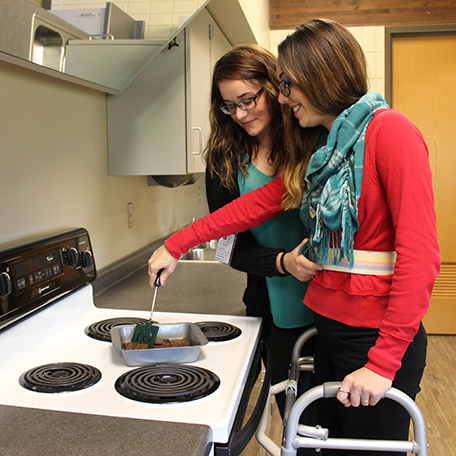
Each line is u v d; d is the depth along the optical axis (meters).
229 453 0.75
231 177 1.32
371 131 0.86
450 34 3.40
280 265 1.18
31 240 1.18
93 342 1.16
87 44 1.16
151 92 1.82
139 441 0.70
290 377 1.18
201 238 1.19
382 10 3.42
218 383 0.90
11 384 0.92
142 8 1.15
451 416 2.30
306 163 1.06
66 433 0.73
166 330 1.14
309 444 0.84
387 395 0.80
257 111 1.18
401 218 0.80
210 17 2.10
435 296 3.54
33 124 1.35
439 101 3.47
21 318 1.08
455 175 3.48
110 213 1.88
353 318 0.94
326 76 0.90
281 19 3.56
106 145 1.84
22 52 1.01
